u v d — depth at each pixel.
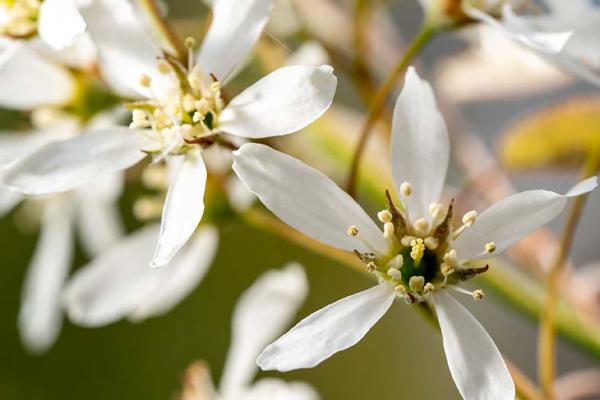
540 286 0.24
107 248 0.26
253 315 0.24
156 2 0.23
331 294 0.37
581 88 0.28
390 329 0.37
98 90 0.24
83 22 0.21
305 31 0.25
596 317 0.24
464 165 0.26
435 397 0.37
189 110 0.22
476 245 0.21
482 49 0.26
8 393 0.38
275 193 0.21
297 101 0.21
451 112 0.26
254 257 0.37
